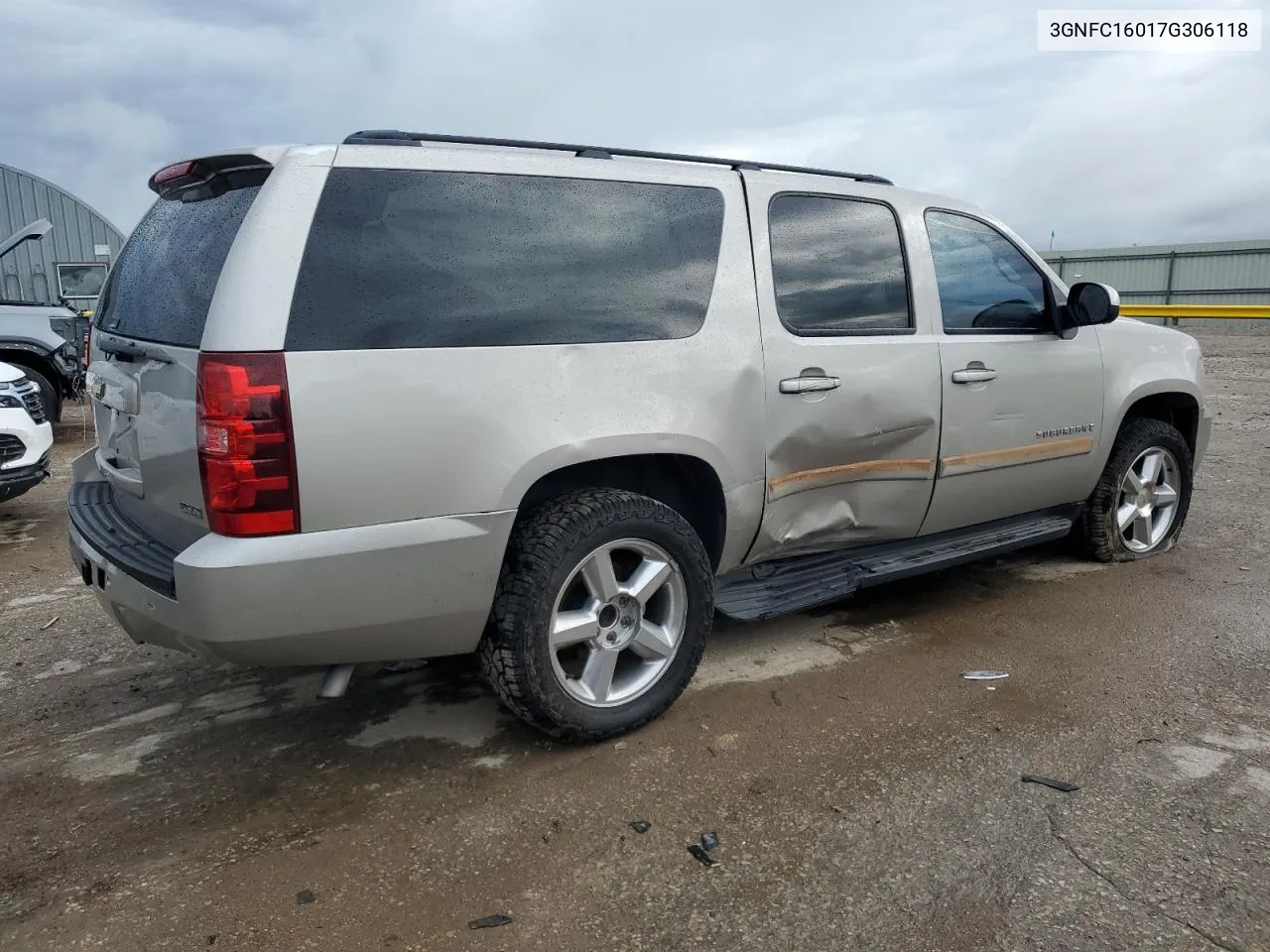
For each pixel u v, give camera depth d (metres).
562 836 2.65
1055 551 5.30
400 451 2.62
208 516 2.52
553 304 2.93
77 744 3.25
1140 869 2.46
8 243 10.34
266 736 3.28
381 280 2.65
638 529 3.07
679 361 3.15
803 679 3.65
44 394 9.70
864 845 2.58
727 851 2.57
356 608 2.63
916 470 3.92
